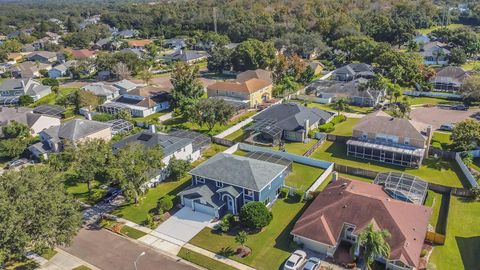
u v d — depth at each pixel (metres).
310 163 69.56
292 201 57.69
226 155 63.69
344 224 46.44
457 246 45.88
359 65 127.12
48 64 173.88
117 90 118.50
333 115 92.12
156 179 63.94
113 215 56.44
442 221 51.03
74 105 108.12
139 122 93.06
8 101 115.69
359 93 101.56
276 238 49.28
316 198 53.38
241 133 86.31
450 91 107.88
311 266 42.47
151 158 57.47
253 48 141.38
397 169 66.44
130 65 147.25
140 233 51.91
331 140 80.06
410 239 43.31
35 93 121.50
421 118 89.56
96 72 156.62
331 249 44.81
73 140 75.12
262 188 52.91
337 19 187.25
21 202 41.22
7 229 38.78
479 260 43.44
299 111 85.38
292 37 161.88
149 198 60.31
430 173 64.25
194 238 50.25
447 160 68.19
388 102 101.81
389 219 45.00
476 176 61.12
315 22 193.50
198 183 58.94
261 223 49.97
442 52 141.12
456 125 72.19
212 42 193.38
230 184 54.94
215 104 83.94
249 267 44.41
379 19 182.75
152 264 45.84
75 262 46.84
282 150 75.75
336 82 116.75
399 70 110.12
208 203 54.06
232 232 51.12
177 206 57.62
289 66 123.75
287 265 43.25
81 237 51.72
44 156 76.00
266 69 139.38
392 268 42.31
